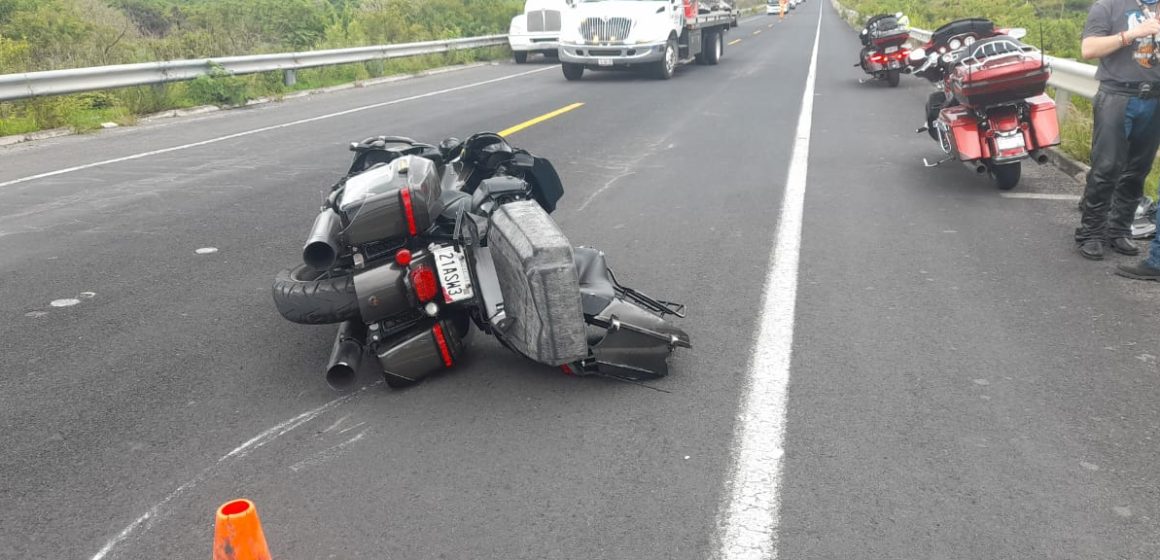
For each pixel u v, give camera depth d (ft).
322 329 17.58
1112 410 13.35
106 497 11.62
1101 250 21.16
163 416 13.87
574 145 38.50
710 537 10.41
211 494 11.66
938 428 12.88
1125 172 20.94
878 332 16.66
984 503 10.96
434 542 10.44
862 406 13.64
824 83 63.46
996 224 24.53
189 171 33.76
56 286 20.18
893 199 27.78
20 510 11.34
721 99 54.44
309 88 64.13
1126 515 10.66
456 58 87.56
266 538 10.61
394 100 56.65
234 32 76.38
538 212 14.55
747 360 15.46
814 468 11.87
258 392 14.71
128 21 83.82
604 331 15.94
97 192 30.04
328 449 12.74
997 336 16.35
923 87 59.98
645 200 28.07
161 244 23.63
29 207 27.91
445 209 15.48
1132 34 19.44
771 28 165.07
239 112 52.47
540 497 11.34
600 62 66.49
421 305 14.78
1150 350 15.60
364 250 14.73
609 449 12.51
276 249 23.17
